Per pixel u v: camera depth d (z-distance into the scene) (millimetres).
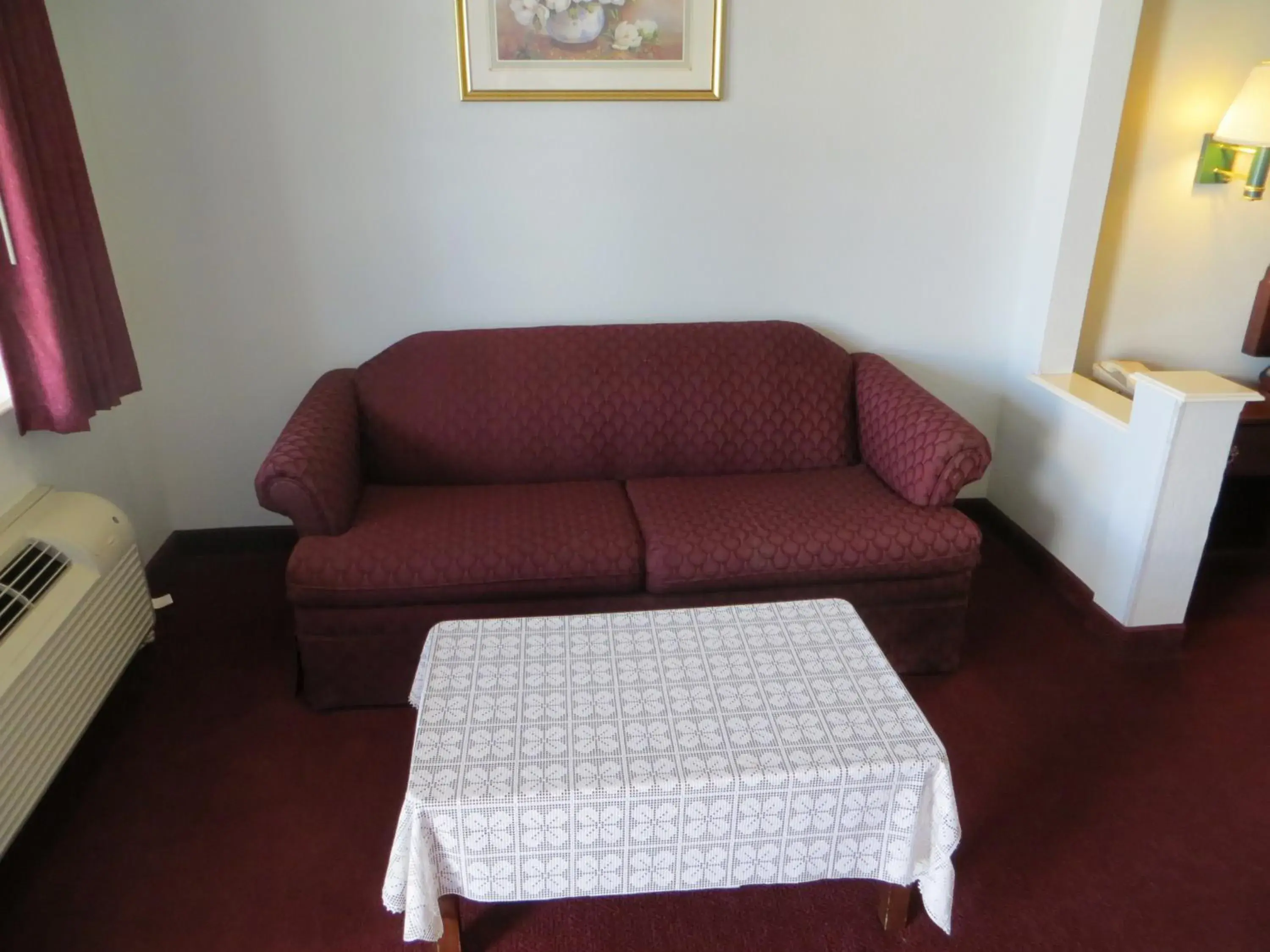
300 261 2562
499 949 1558
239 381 2672
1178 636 2328
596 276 2672
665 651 1650
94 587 1922
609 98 2469
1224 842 1779
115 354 2154
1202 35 2547
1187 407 2057
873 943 1568
